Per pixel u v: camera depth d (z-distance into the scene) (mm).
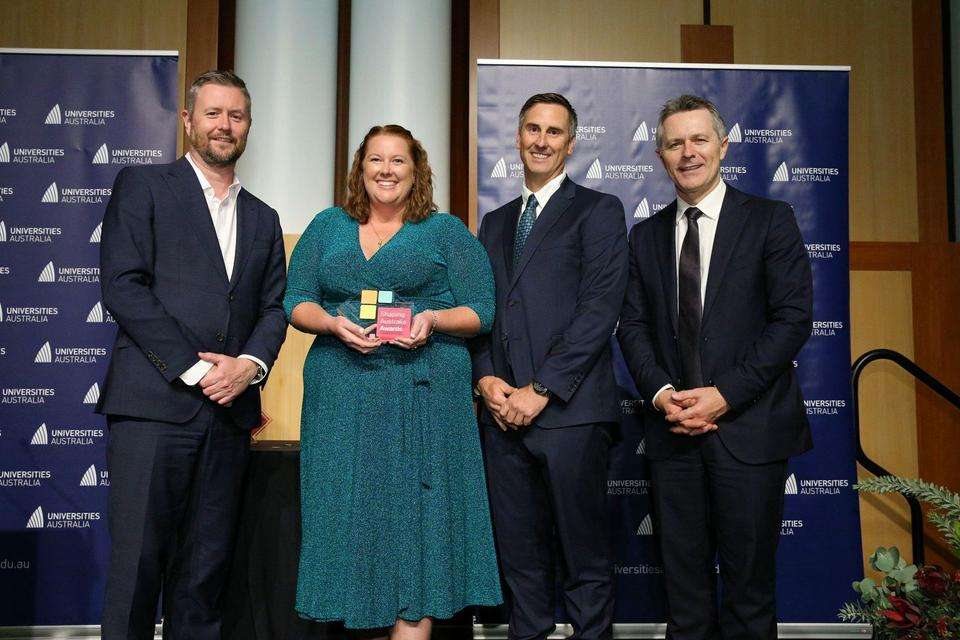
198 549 2318
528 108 2588
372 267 2332
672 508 2443
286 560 2580
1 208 3088
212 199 2418
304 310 2330
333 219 2465
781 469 2377
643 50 3553
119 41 3463
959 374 3494
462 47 4059
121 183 2365
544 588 2521
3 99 3107
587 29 3549
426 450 2277
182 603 2318
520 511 2504
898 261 3537
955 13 3594
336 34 3824
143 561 2193
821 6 3594
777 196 3191
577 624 2428
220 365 2240
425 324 2236
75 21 3461
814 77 3207
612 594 2486
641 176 3193
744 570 2324
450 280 2428
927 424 3455
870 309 3516
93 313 3084
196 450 2287
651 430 2502
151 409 2219
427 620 2258
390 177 2367
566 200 2570
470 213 3410
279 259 2549
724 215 2475
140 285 2244
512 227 2650
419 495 2256
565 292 2486
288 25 3691
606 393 2479
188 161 2432
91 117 3117
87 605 2994
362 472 2229
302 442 2354
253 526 2586
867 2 3598
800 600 3057
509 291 2527
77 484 3033
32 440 3041
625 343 2559
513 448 2504
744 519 2318
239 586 2568
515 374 2451
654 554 3078
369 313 2250
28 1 3459
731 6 3578
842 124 3205
